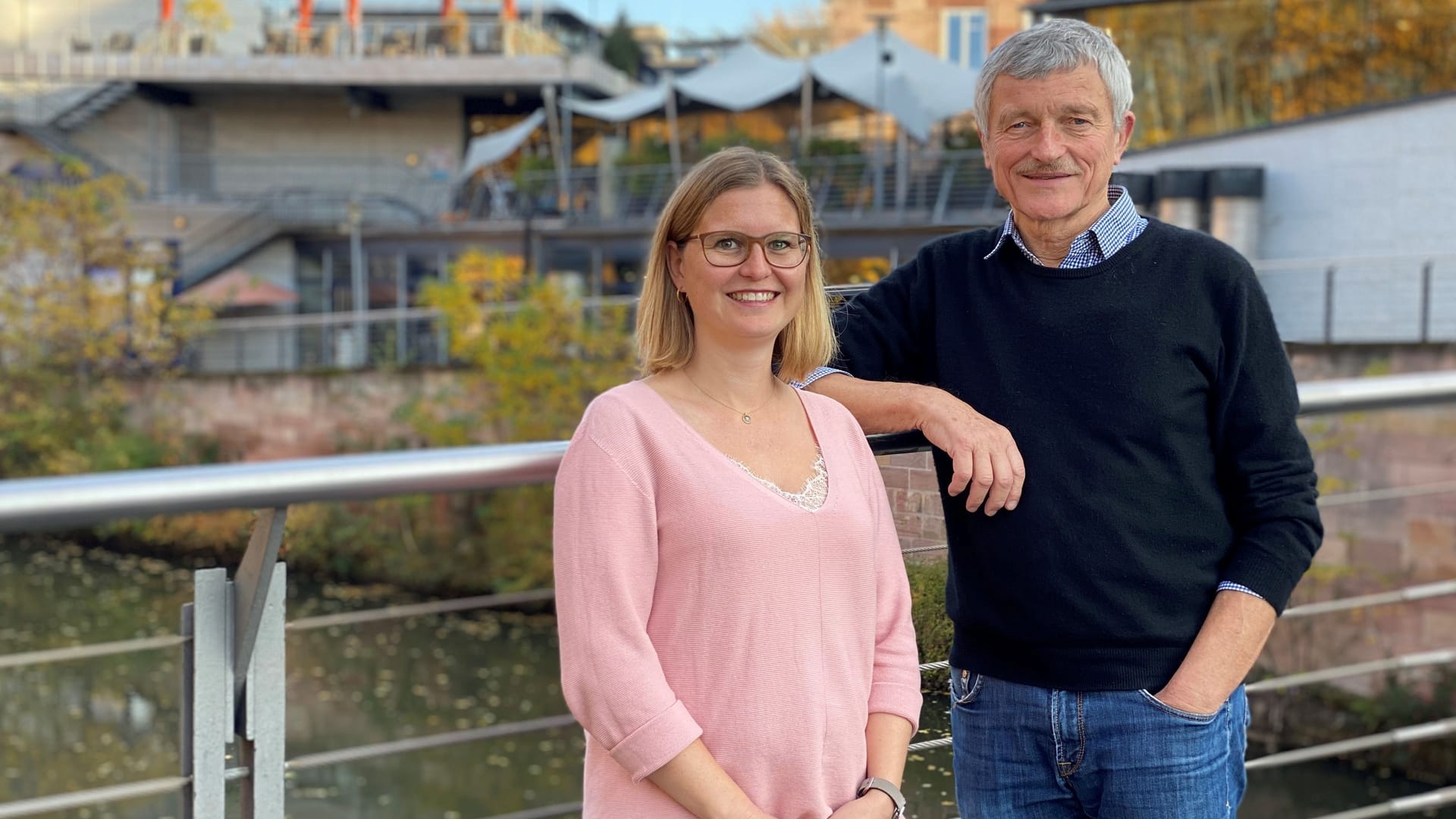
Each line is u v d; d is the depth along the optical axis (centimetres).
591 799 180
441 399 1931
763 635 177
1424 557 1074
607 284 2472
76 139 2975
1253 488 207
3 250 2273
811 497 185
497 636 1616
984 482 201
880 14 2714
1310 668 1088
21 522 159
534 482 204
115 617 1642
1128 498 204
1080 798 212
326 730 1262
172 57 2873
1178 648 205
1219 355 207
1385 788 1013
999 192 215
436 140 3006
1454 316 1370
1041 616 206
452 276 2084
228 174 3003
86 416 2191
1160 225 213
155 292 2295
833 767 182
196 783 183
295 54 2998
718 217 186
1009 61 210
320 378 2042
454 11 3422
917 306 226
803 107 2259
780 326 189
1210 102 1634
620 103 2511
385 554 1778
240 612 185
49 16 3173
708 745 176
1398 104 1431
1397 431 1095
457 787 1129
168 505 169
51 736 1260
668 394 188
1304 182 1492
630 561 175
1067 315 208
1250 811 984
